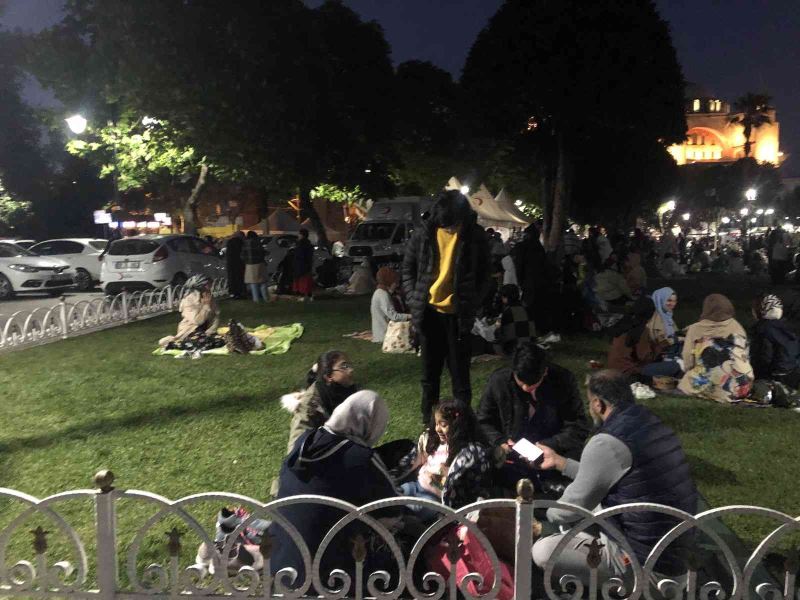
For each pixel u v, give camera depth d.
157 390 8.72
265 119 22.06
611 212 46.28
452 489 4.00
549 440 5.14
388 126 29.08
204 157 23.06
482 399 5.46
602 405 3.92
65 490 5.50
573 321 12.25
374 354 10.77
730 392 7.77
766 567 4.27
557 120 24.23
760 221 92.00
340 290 20.72
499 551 3.88
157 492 5.47
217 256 20.94
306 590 3.34
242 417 7.48
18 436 6.92
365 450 3.64
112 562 3.40
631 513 3.65
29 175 42.28
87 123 22.33
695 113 136.62
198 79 20.81
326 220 55.78
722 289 22.08
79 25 21.78
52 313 13.27
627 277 14.80
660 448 3.67
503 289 10.20
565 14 22.31
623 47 22.23
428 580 3.39
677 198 82.25
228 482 5.68
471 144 33.31
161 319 15.16
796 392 7.70
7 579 3.41
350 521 3.30
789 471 5.82
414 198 26.38
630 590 3.61
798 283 23.62
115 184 26.08
